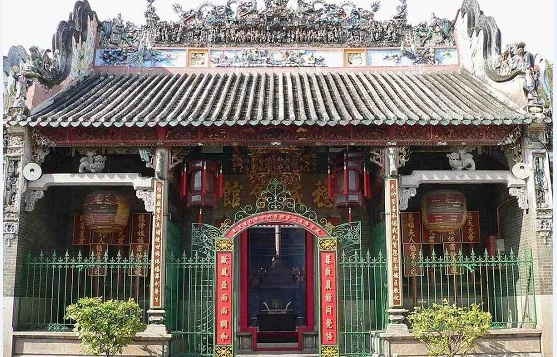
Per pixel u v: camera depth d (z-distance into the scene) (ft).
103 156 51.37
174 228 55.16
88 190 60.95
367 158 54.60
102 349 42.73
